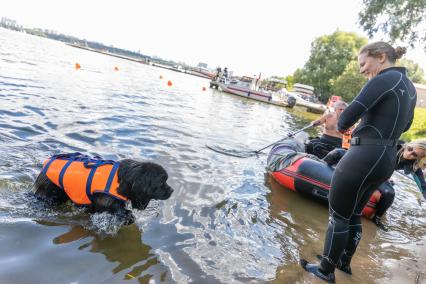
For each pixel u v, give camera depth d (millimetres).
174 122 8297
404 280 3203
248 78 30484
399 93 2506
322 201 4824
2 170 3688
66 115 6586
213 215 3727
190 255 2883
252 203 4324
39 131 5262
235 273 2762
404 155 4129
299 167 5031
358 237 2969
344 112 2650
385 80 2504
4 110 5926
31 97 7465
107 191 3078
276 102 22906
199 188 4375
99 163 3266
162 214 3527
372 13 14297
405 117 2570
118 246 2832
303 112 22859
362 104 2521
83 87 10984
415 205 5957
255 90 24000
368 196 2844
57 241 2750
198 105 13227
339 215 2752
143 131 6602
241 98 22531
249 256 3072
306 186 4898
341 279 2973
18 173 3707
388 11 14164
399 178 7984
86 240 2840
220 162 5723
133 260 2668
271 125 12109
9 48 21469
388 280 3143
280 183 5316
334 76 41844
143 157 5066
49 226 2955
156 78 25406
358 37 44125
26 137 4867
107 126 6387
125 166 3164
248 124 11016
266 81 40438
